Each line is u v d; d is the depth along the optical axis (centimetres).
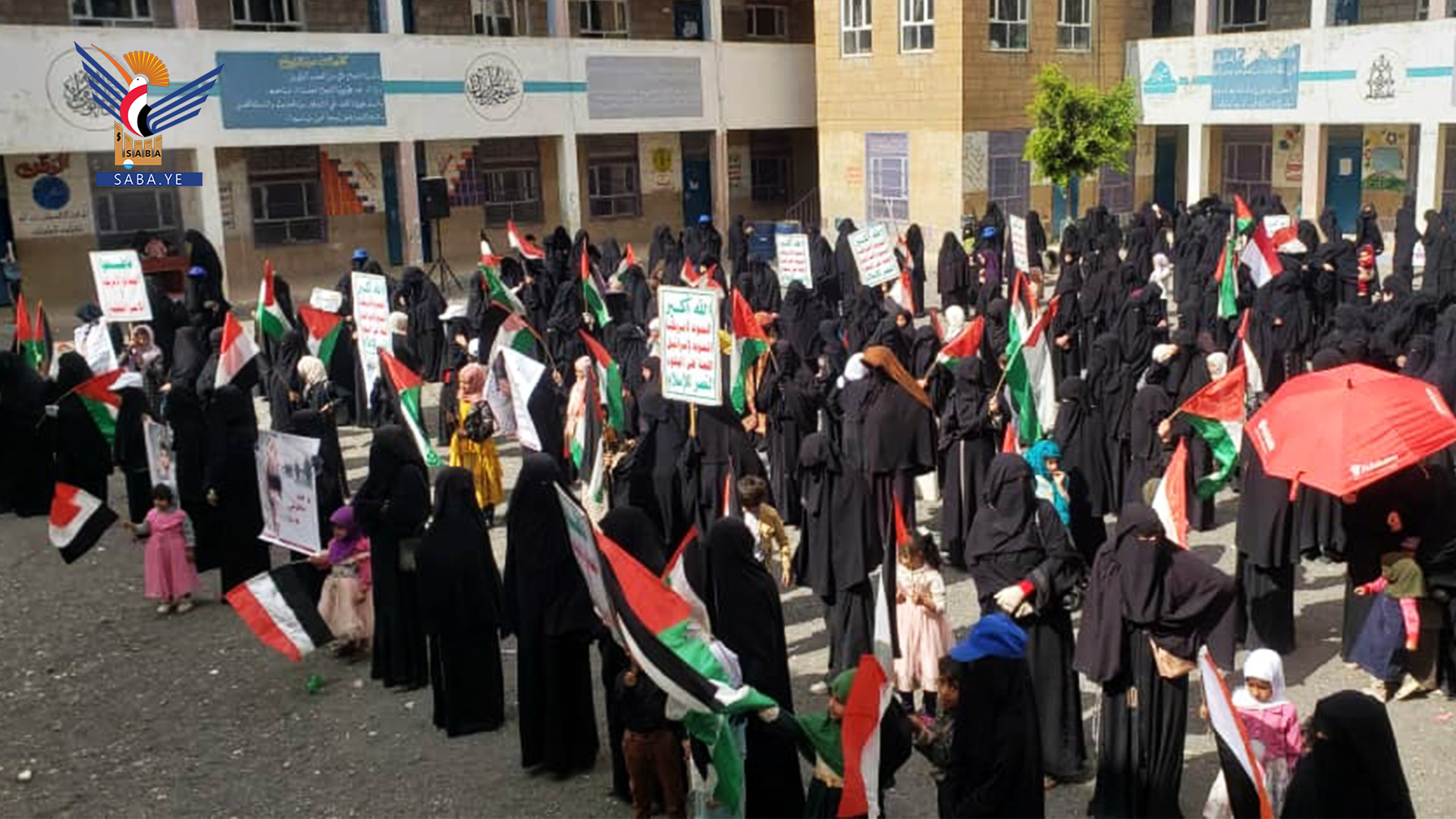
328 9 2856
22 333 1599
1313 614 960
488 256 1945
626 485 1011
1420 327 1451
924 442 1019
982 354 1379
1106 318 1695
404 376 1101
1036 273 2348
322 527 1012
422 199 2775
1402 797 477
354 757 810
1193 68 3036
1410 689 807
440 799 750
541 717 767
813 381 1231
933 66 2939
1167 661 635
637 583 577
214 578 1173
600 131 3097
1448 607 794
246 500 1052
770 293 1939
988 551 729
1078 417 1060
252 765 806
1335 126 3120
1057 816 687
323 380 1225
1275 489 839
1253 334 1560
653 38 3344
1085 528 893
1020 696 559
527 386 1062
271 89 2614
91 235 2603
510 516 757
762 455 1395
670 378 966
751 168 3650
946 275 2156
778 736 624
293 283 2880
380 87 2753
